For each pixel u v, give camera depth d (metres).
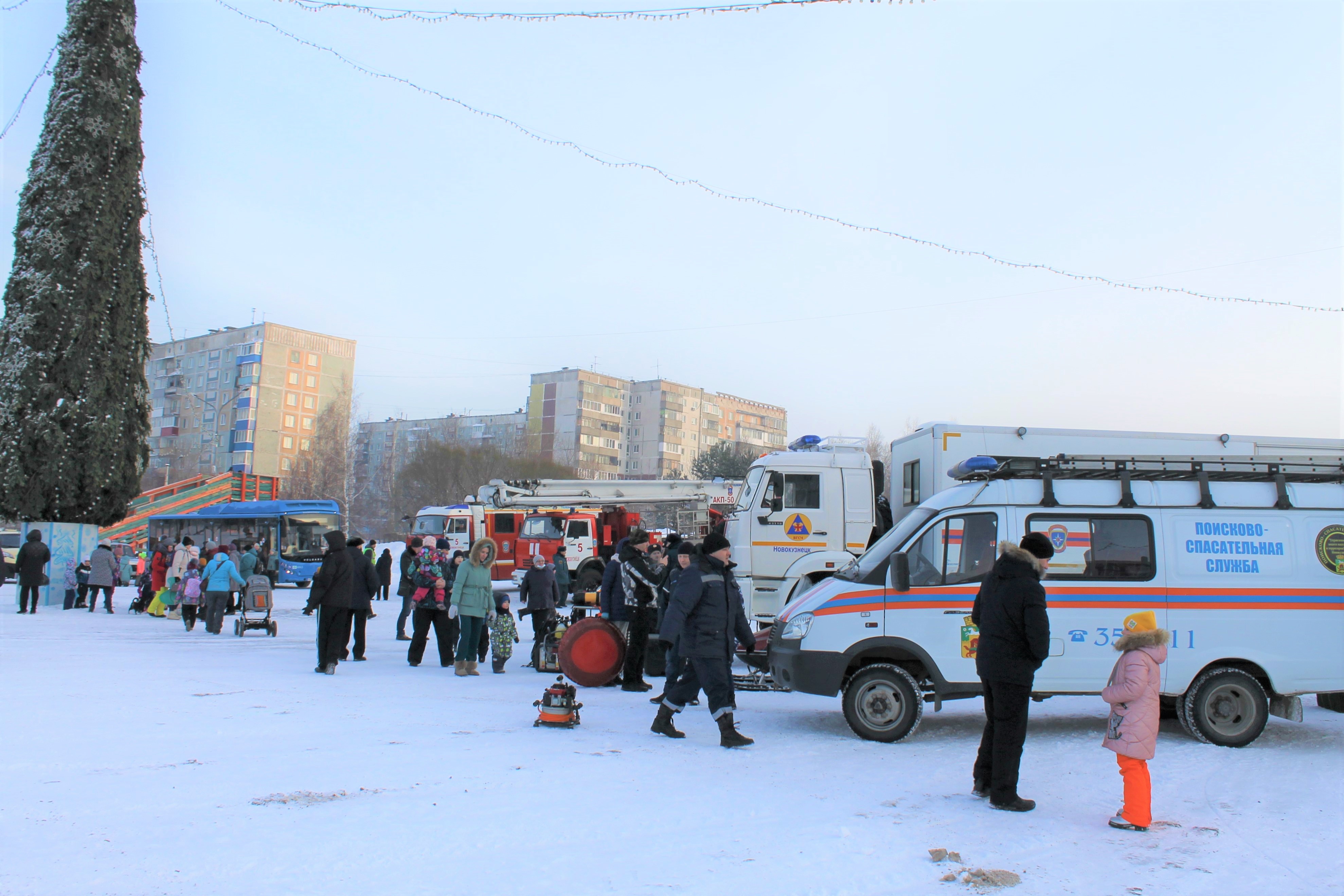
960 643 8.51
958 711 10.26
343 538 12.02
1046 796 6.53
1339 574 8.66
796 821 5.70
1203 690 8.45
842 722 9.44
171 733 7.68
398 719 8.64
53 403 22.33
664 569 11.37
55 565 22.50
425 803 5.80
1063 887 4.70
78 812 5.41
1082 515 8.72
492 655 12.72
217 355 94.62
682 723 9.18
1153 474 8.92
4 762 6.58
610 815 5.70
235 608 20.61
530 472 70.62
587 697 10.61
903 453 14.35
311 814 5.49
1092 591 8.55
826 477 14.34
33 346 22.20
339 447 73.25
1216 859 5.21
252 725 8.10
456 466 69.06
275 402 91.62
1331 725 9.72
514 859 4.82
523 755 7.25
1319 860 5.24
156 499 44.75
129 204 23.48
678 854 4.99
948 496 8.98
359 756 7.03
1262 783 7.06
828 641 8.59
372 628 20.42
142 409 24.02
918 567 8.71
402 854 4.84
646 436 107.44
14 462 21.94
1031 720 9.75
